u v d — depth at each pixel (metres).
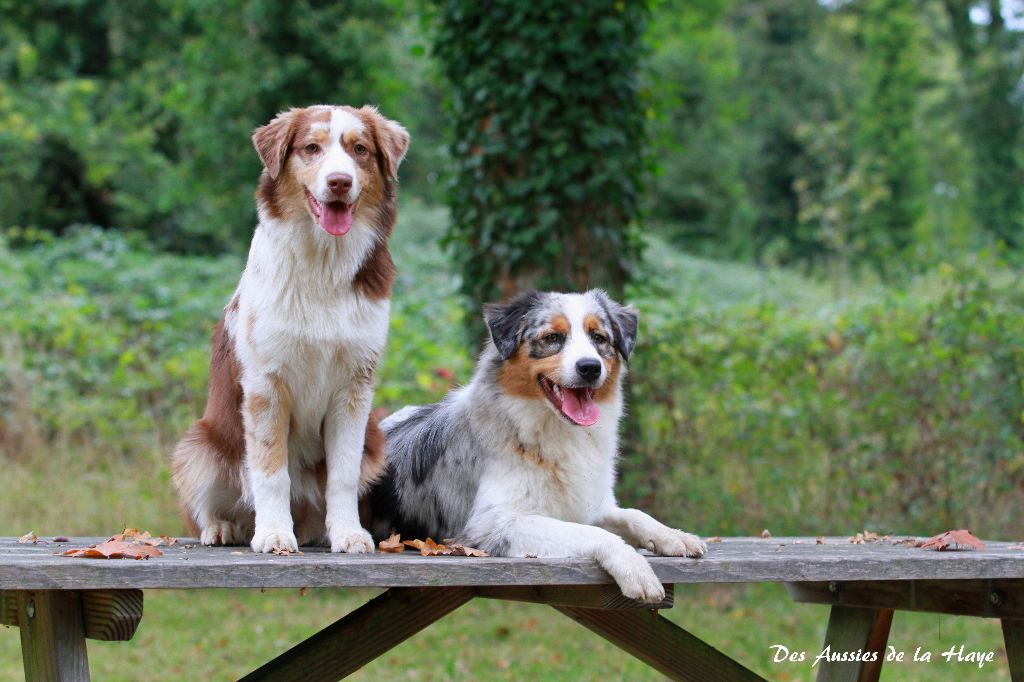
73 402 10.15
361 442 4.10
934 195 34.00
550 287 7.51
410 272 18.09
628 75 7.60
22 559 2.95
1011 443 7.87
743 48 35.56
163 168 22.08
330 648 3.63
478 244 7.80
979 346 8.06
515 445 4.17
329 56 18.69
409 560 3.16
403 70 21.62
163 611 8.26
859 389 8.22
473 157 7.58
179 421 9.93
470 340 7.94
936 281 10.63
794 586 4.69
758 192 34.47
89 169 21.92
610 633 3.98
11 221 22.23
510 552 3.86
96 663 6.82
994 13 30.09
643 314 8.41
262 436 3.95
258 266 3.98
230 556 3.30
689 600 8.54
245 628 7.73
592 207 7.59
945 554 3.72
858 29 36.47
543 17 7.29
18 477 9.23
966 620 8.09
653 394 8.20
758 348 8.41
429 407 4.93
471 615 8.30
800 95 35.62
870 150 27.52
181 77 21.33
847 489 8.24
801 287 21.53
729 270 23.20
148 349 11.48
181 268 17.73
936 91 35.62
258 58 18.36
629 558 3.29
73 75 23.09
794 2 37.59
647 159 8.05
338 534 3.90
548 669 6.77
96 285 15.29
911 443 8.16
